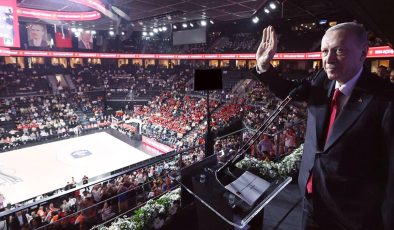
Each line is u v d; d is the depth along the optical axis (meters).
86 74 33.66
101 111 27.45
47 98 26.66
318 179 1.40
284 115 15.36
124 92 30.62
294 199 4.15
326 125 1.45
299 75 26.91
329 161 1.33
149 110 27.00
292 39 28.75
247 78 29.27
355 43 1.23
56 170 16.44
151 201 3.68
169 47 37.56
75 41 30.58
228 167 2.07
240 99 22.88
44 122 22.75
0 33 8.26
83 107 27.02
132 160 18.23
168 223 3.61
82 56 31.48
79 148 20.22
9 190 13.94
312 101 1.57
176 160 12.59
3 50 11.22
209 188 1.78
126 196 8.28
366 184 1.25
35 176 15.59
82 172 16.28
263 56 1.72
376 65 22.33
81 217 6.80
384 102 1.20
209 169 2.06
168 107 26.36
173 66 37.44
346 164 1.27
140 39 38.00
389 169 1.15
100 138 22.66
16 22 8.62
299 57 21.77
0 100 24.12
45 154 18.92
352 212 1.28
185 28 28.89
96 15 13.96
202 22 20.08
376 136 1.21
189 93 28.02
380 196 1.23
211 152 4.61
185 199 2.48
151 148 20.50
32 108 24.28
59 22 20.56
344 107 1.31
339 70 1.28
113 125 25.09
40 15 13.73
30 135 21.11
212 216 2.26
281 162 4.56
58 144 20.98
